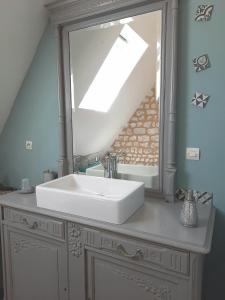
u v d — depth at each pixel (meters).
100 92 1.73
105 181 1.60
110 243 1.18
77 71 1.79
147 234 1.08
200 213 1.29
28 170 2.19
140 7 1.48
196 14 1.35
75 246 1.31
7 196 1.68
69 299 1.38
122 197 1.21
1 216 1.64
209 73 1.35
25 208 1.47
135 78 1.58
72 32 1.77
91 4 1.60
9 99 2.12
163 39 1.43
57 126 1.95
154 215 1.28
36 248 1.50
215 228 1.40
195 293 1.00
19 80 2.06
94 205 1.23
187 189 1.47
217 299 1.44
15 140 2.23
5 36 1.75
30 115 2.09
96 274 1.26
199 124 1.40
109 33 1.64
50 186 1.53
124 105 1.64
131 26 1.55
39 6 1.77
